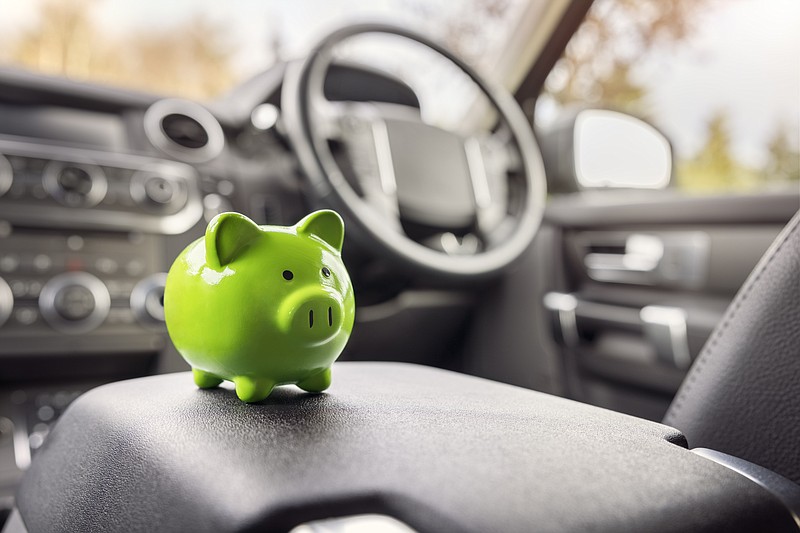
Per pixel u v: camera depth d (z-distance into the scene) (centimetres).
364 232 118
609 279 145
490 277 130
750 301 40
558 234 153
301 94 122
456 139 143
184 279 36
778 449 37
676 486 25
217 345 34
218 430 28
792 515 27
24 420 111
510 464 25
